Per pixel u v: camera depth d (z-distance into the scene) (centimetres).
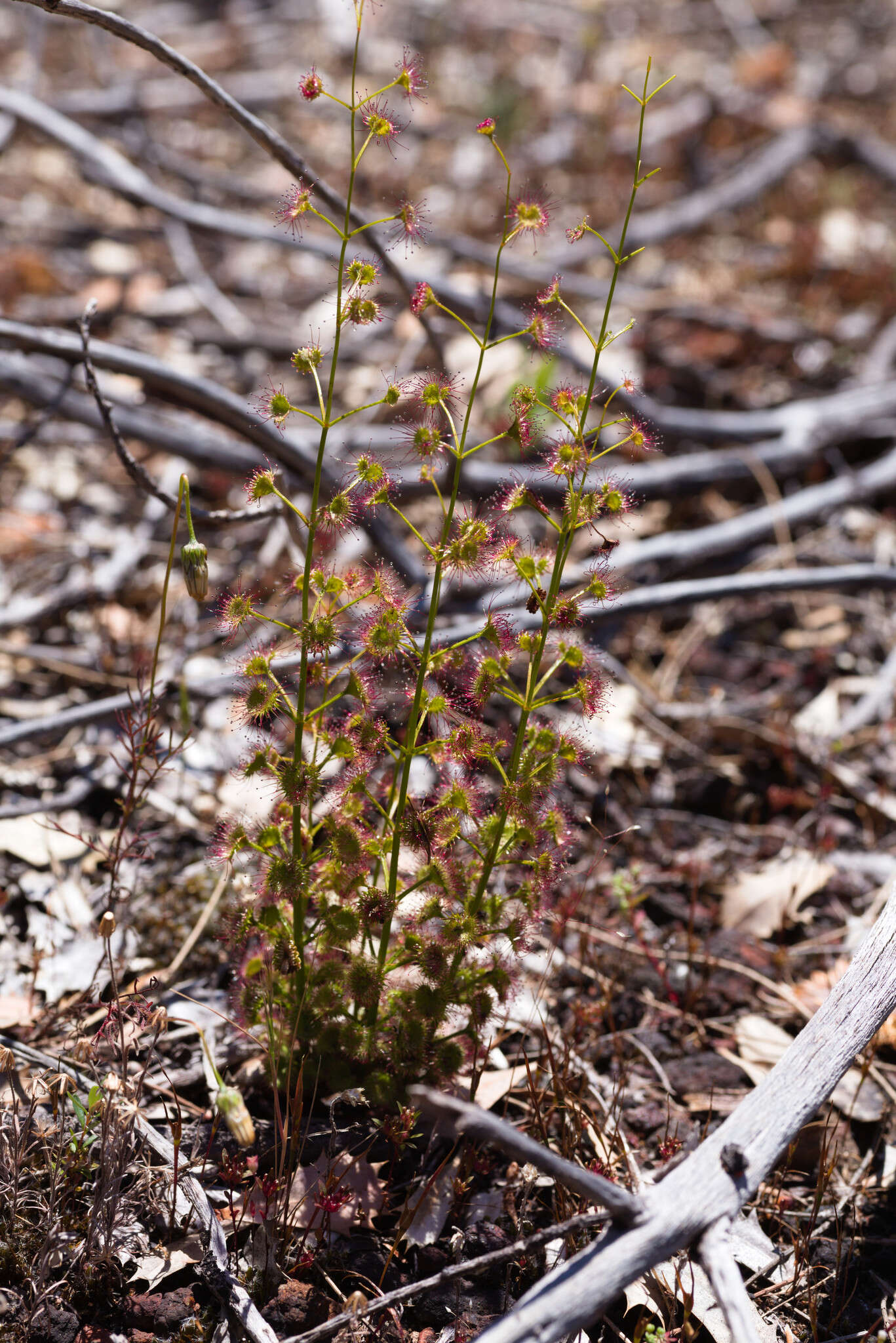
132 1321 184
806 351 527
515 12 860
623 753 331
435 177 649
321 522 187
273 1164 207
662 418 438
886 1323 194
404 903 226
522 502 184
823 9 945
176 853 288
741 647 388
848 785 325
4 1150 192
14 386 357
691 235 638
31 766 309
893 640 389
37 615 340
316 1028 208
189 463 402
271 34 785
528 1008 253
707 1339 191
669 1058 248
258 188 609
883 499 446
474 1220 204
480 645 282
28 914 267
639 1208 152
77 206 593
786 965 272
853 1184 221
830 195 659
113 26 228
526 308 221
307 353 175
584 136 690
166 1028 238
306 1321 183
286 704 188
